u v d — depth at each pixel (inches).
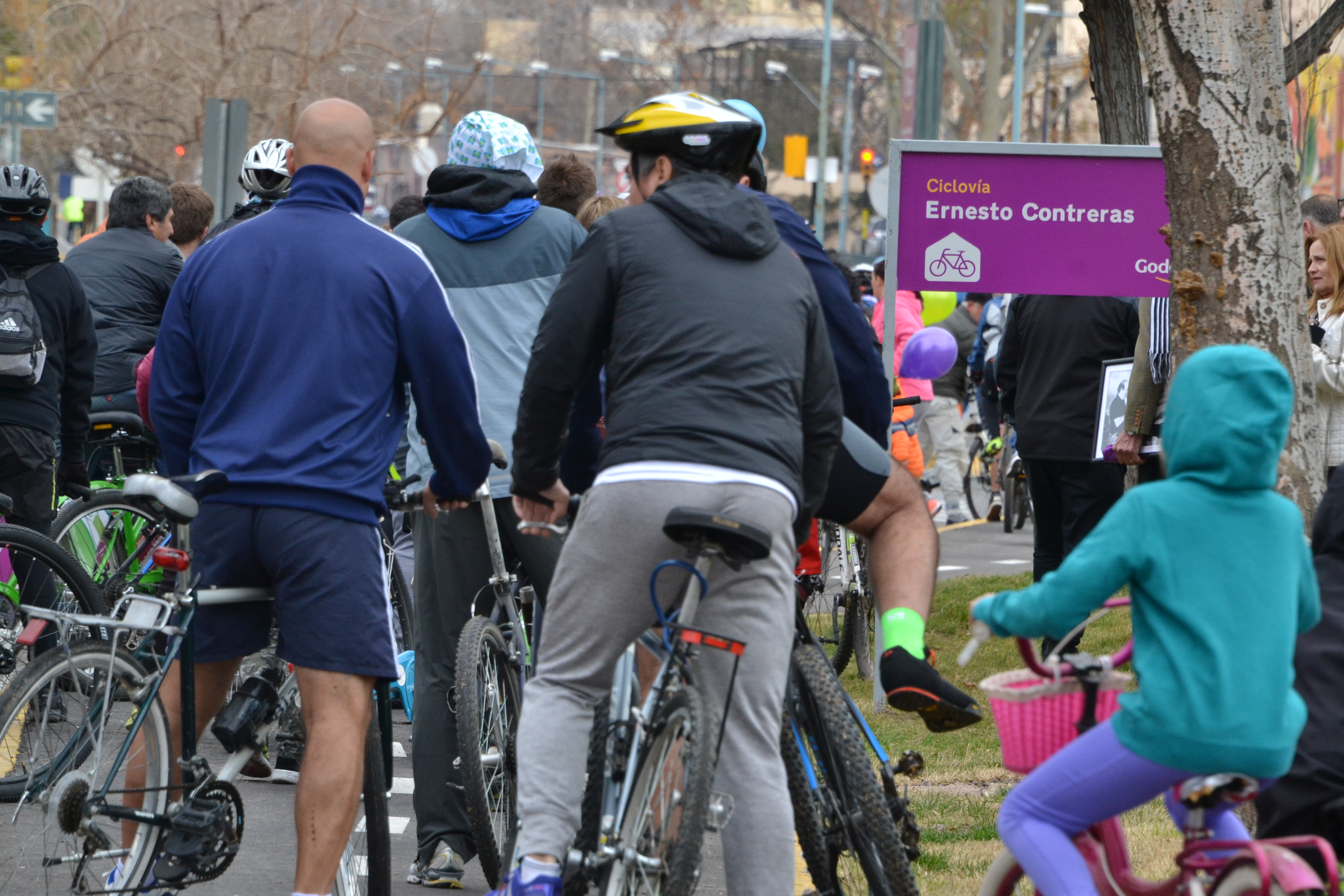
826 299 686.5
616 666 600.1
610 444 577.6
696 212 585.6
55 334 1050.7
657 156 616.1
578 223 865.5
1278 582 507.2
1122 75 1298.0
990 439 2517.2
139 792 650.8
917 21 2979.8
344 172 685.3
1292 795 595.5
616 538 568.4
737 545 538.6
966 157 1148.5
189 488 631.2
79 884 638.5
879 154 6727.4
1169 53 771.4
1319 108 2529.5
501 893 639.8
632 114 621.0
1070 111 5915.4
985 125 5354.3
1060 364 1270.9
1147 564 508.1
